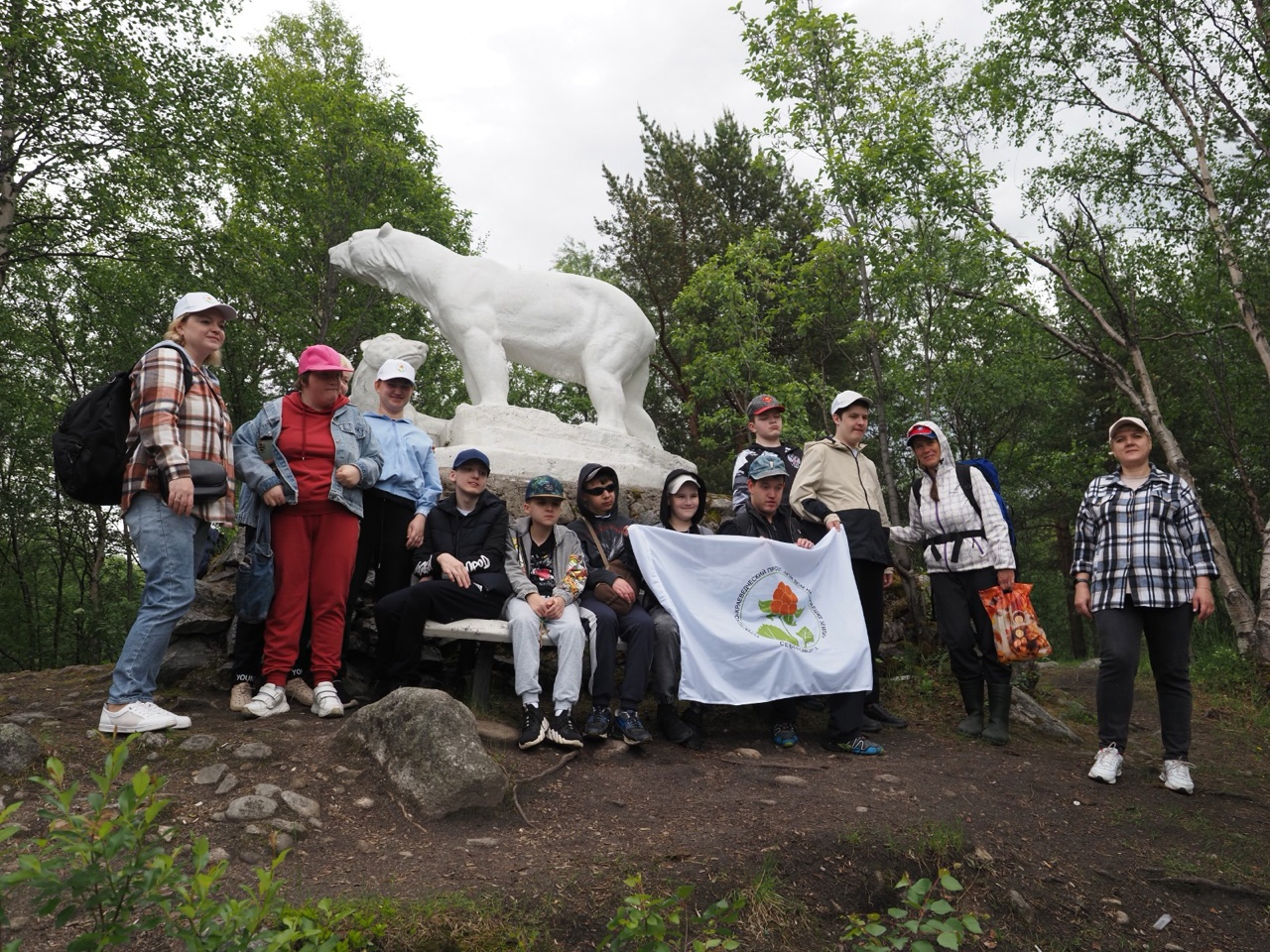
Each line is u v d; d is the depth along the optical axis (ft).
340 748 12.08
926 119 41.81
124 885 6.18
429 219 65.31
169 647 15.74
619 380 23.06
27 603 62.28
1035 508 70.08
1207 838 13.33
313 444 14.05
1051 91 44.52
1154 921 11.09
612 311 22.97
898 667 20.31
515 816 11.20
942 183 41.24
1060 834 12.76
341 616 14.21
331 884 9.16
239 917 6.18
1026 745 17.42
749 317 50.57
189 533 12.36
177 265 46.29
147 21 42.83
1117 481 15.96
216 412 12.89
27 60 38.55
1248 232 42.60
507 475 20.34
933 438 17.34
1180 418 65.26
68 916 6.07
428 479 16.03
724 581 15.58
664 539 15.47
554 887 9.32
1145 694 28.58
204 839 6.52
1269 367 39.78
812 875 10.47
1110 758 15.25
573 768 13.00
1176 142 43.09
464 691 16.10
